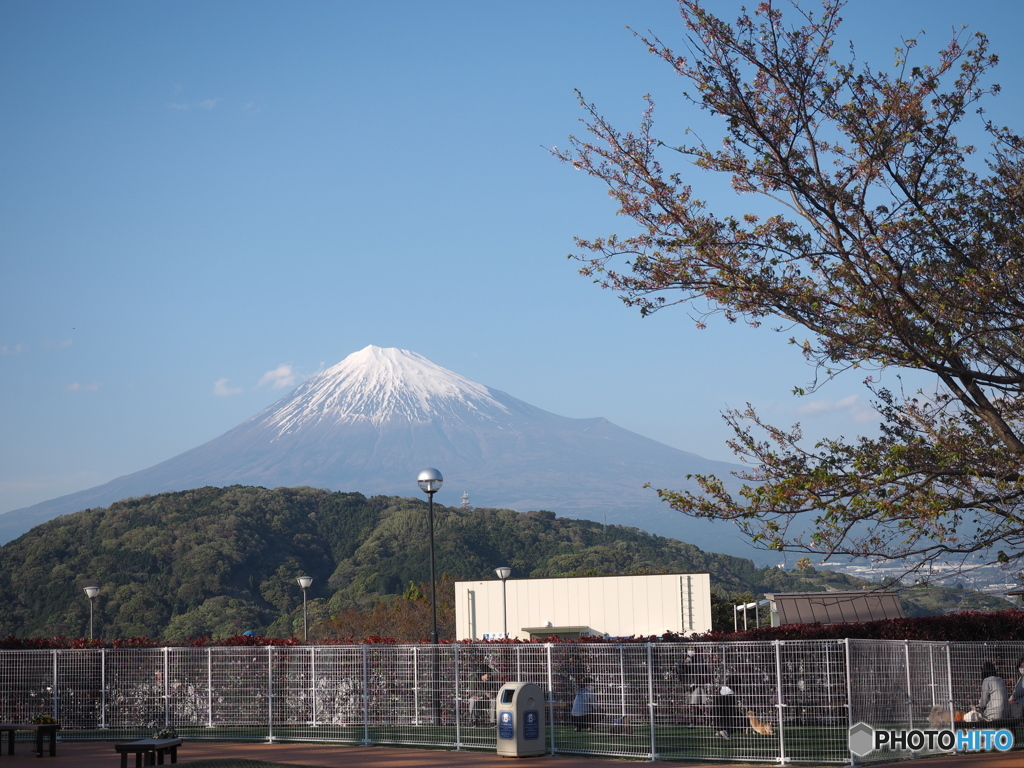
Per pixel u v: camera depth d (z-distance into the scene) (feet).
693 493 37.01
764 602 107.96
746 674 45.44
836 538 35.24
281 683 57.26
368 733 52.90
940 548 35.45
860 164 36.42
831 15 35.83
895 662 45.52
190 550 348.59
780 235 36.73
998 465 35.35
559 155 38.19
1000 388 36.58
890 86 36.22
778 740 43.96
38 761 49.16
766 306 36.47
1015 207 37.22
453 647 53.26
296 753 50.03
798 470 36.24
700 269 36.83
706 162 37.45
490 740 50.16
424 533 405.18
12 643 70.44
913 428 38.63
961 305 35.70
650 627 121.90
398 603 195.31
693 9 35.91
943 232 36.91
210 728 58.18
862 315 35.55
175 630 287.07
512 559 393.09
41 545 351.46
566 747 47.88
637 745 46.34
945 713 47.83
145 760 45.29
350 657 55.47
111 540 355.77
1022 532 34.76
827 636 62.90
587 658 49.65
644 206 37.50
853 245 36.17
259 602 334.65
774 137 36.37
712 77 36.22
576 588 125.39
